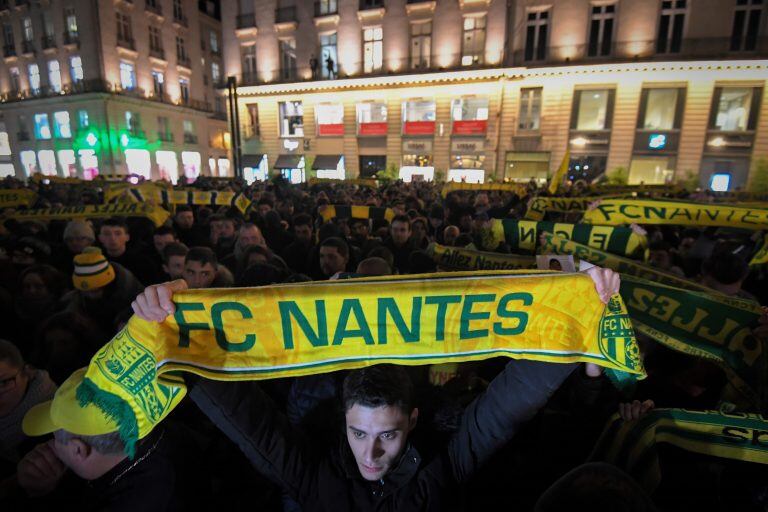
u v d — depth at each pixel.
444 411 1.74
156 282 4.33
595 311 1.41
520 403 1.47
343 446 1.49
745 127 20.86
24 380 1.93
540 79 22.92
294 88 28.14
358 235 5.73
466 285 1.41
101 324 2.95
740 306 2.10
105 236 4.18
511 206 7.09
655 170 22.25
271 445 1.48
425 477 1.45
